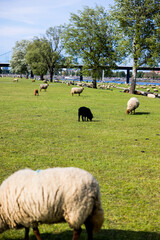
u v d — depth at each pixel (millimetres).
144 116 20719
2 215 4121
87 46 53562
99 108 24375
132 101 21453
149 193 7125
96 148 11344
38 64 75562
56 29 75188
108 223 5605
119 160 9773
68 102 28109
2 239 5039
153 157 10312
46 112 20969
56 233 5234
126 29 40938
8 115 19000
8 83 64000
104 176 8188
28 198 3928
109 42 53500
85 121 17719
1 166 8719
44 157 9836
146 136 13961
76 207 3869
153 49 40812
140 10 40438
